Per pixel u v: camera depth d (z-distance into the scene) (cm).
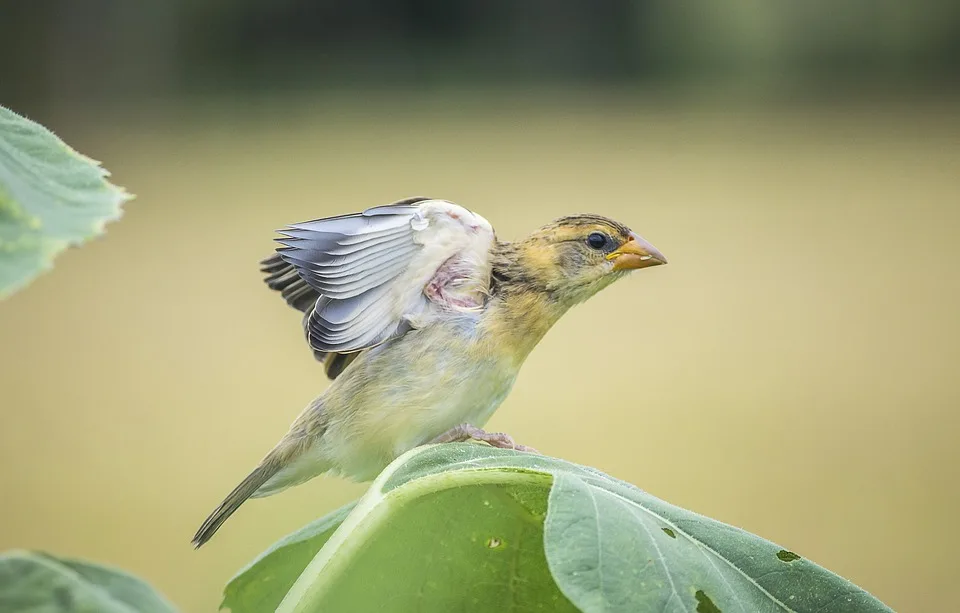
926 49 3356
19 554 172
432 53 3606
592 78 3616
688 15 3516
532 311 486
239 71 3528
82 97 3312
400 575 278
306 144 2953
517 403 1356
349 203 2352
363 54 3641
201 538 471
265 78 3522
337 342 440
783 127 3142
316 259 426
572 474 258
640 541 244
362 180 2580
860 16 3378
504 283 487
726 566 258
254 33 3516
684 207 2397
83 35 3303
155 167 2703
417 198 461
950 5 3306
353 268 436
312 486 830
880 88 3403
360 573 275
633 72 3588
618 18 3584
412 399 458
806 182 2652
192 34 3456
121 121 3127
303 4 3550
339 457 467
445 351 460
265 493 476
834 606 257
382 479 266
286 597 238
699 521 267
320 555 240
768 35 3447
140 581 176
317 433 468
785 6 3416
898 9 3362
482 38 3650
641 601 233
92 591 167
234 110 3316
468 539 279
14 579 168
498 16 3659
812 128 3122
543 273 491
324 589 237
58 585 166
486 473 252
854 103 3341
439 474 248
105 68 3350
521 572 283
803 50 3412
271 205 2383
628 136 3061
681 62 3534
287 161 2769
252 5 3494
